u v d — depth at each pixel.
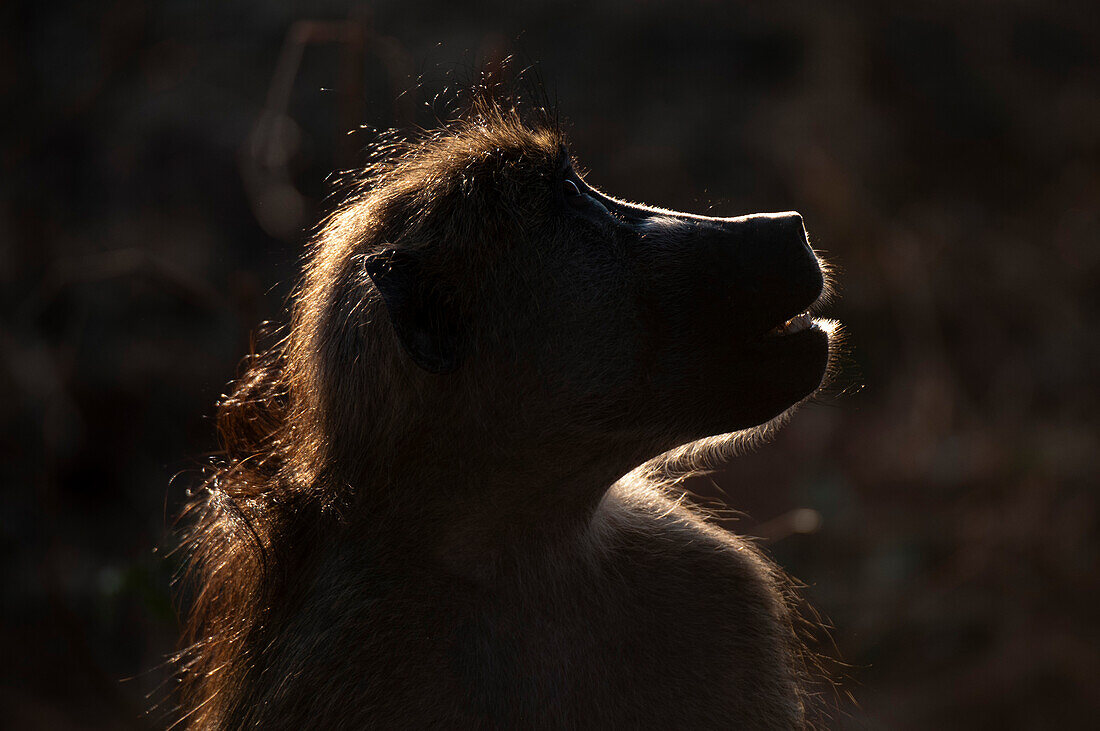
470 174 4.86
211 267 14.78
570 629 4.91
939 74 20.05
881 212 18.06
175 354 13.98
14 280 15.09
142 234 15.29
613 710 4.84
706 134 18.00
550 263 4.75
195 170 16.02
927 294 17.09
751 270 4.64
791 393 4.73
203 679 5.56
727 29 19.27
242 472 5.47
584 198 4.88
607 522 5.26
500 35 17.95
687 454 5.79
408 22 17.83
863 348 16.98
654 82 18.50
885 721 10.95
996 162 19.45
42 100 17.25
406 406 4.75
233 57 17.41
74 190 16.27
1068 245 18.31
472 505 4.84
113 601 9.24
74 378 13.70
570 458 4.79
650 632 4.99
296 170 14.89
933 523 13.48
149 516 12.55
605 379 4.71
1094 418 15.48
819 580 12.61
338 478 4.94
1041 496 13.67
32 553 11.93
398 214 4.93
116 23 17.72
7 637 10.94
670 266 4.70
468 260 4.76
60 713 10.38
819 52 19.03
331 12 17.72
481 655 4.75
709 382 4.71
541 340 4.72
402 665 4.68
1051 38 21.00
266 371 5.83
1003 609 12.13
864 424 15.93
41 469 12.73
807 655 5.89
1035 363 16.62
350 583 4.82
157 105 16.89
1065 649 11.54
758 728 4.96
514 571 4.93
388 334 4.74
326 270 5.09
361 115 8.13
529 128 5.23
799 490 14.09
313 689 4.71
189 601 7.80
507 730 4.70
